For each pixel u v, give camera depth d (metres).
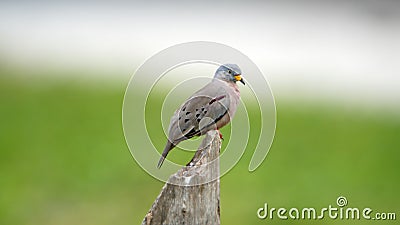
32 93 17.28
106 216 12.55
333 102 18.73
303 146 15.17
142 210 12.61
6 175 13.70
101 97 17.23
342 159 14.85
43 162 14.14
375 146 15.58
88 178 13.64
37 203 13.00
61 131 15.27
